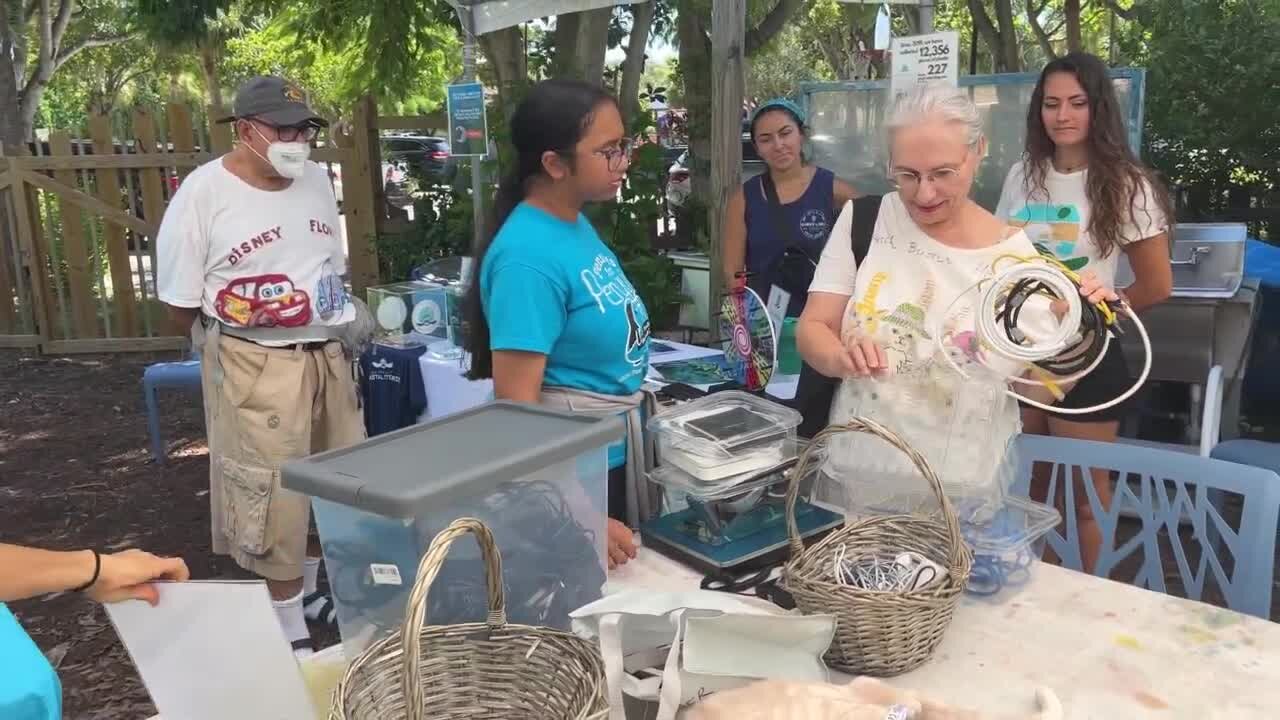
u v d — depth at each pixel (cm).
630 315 198
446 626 116
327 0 768
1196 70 690
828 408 218
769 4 789
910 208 181
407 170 701
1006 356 154
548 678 114
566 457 132
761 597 156
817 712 110
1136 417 371
